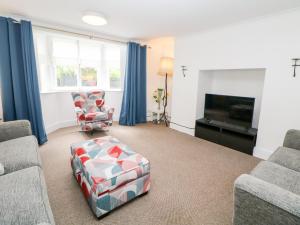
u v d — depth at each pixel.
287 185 1.25
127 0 2.06
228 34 2.91
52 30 3.04
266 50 2.52
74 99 3.53
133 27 3.11
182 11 2.35
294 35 2.27
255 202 0.92
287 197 0.84
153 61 4.57
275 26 2.41
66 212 1.52
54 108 3.65
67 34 3.24
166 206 1.62
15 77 2.63
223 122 3.24
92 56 4.14
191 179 2.05
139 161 1.67
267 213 0.88
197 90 3.48
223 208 1.61
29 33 2.68
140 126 4.23
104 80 4.38
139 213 1.53
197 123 3.51
